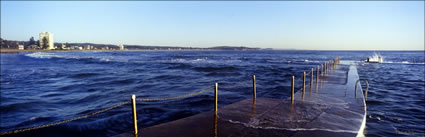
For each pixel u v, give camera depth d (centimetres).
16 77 2569
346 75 1906
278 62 5662
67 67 4050
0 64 4744
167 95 1471
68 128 830
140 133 589
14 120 947
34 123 904
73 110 1108
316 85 1324
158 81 2195
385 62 5309
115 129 827
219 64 4784
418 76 2648
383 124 870
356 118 718
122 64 4794
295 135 575
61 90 1697
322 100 959
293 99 959
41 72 3136
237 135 575
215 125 646
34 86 1908
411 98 1362
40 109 1134
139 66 4244
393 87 1819
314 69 3462
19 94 1545
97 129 825
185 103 1205
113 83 2059
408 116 980
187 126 642
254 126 639
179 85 1928
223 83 2047
